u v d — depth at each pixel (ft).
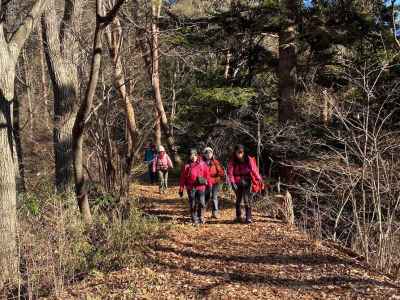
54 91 42.01
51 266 24.29
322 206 41.78
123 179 36.32
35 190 45.70
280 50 57.00
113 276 24.13
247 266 24.97
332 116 50.83
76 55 41.52
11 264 24.68
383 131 41.70
